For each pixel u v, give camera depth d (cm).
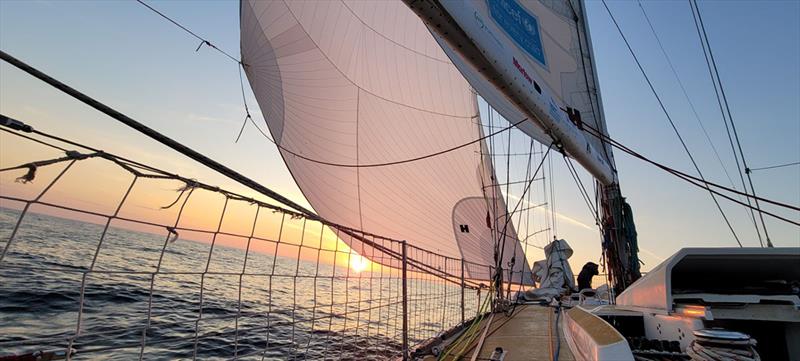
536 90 378
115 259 2081
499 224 1124
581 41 619
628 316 365
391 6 1023
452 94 1184
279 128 914
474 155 1172
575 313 370
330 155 975
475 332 477
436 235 1065
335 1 959
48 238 2466
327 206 959
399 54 1089
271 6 902
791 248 274
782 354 288
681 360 265
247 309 1276
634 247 626
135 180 180
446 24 291
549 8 533
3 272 1241
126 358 707
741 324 301
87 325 875
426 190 1062
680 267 320
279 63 945
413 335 508
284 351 801
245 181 211
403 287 405
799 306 273
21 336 731
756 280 329
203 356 780
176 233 195
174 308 1184
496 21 394
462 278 596
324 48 984
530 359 360
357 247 976
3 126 138
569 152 483
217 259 3747
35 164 149
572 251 987
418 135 1090
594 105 609
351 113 1009
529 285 1082
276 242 263
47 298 1048
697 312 266
